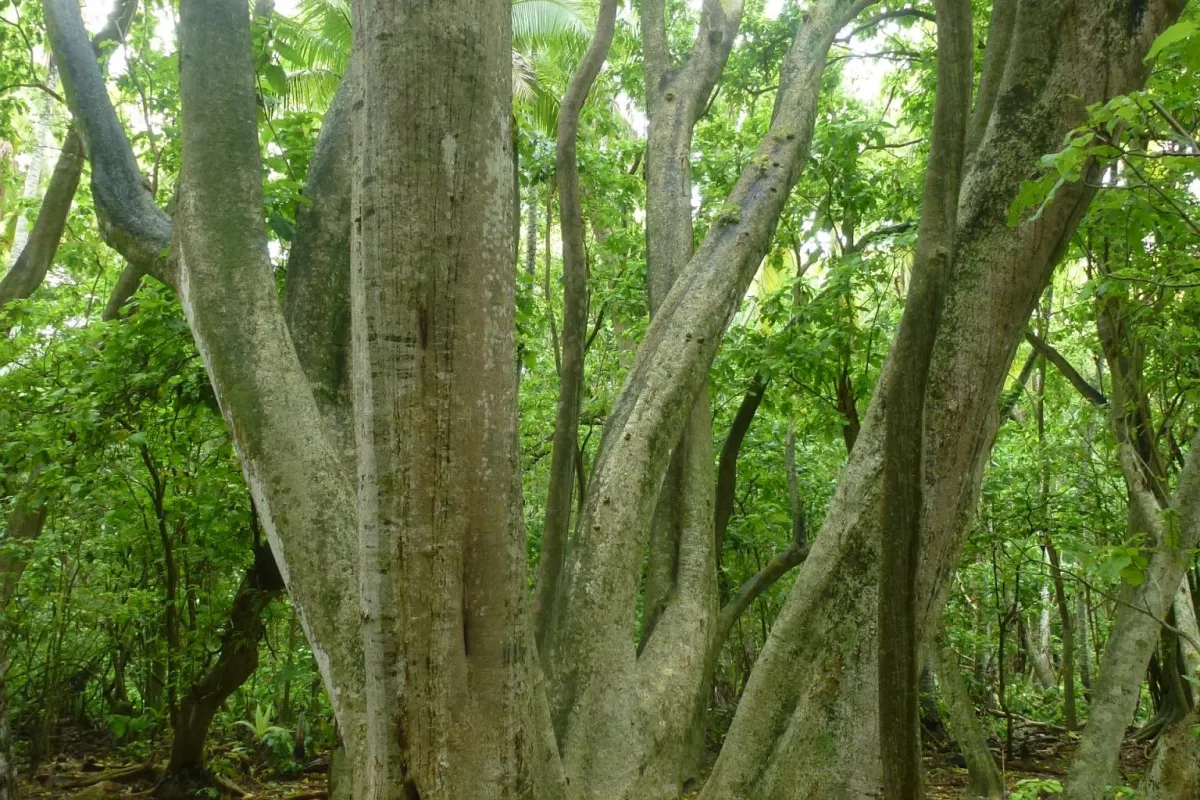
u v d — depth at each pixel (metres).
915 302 2.40
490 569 2.30
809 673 3.10
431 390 2.23
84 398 5.70
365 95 2.30
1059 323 9.66
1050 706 11.77
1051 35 3.07
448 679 2.25
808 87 4.54
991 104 3.39
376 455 2.25
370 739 2.33
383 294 2.24
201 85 3.38
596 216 8.42
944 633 5.80
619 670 3.46
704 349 3.85
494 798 2.29
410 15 2.25
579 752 3.28
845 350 6.89
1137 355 5.76
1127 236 4.57
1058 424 9.76
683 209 4.69
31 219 8.96
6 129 8.80
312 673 7.29
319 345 3.73
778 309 7.37
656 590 4.15
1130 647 4.01
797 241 7.97
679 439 3.88
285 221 4.80
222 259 3.16
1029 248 3.02
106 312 7.21
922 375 2.40
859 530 3.14
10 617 6.91
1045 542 8.86
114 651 7.78
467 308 2.26
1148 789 3.82
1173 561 4.08
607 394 8.45
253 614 6.03
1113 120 2.66
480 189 2.29
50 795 6.34
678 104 4.91
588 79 3.99
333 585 2.82
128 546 7.16
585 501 3.69
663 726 3.48
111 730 8.02
